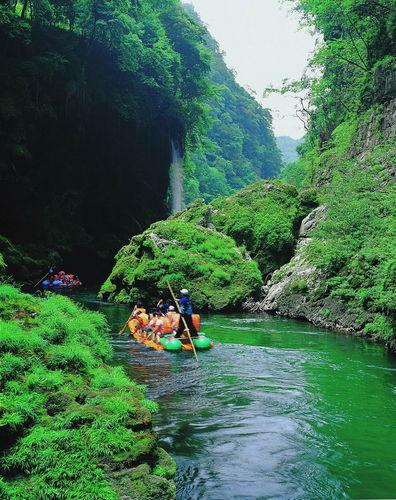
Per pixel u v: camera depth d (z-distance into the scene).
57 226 32.75
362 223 15.98
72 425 4.56
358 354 11.11
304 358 10.67
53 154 32.59
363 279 14.00
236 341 12.63
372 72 26.41
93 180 35.88
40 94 30.22
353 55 31.12
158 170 42.09
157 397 7.80
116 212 37.38
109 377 5.75
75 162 34.22
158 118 40.72
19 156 29.33
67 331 6.54
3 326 5.79
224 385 8.53
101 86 34.19
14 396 4.77
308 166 39.28
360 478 5.10
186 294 12.01
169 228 21.02
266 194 25.16
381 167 19.75
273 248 22.75
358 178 19.14
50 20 32.50
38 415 4.66
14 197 30.38
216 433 6.25
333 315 14.78
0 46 28.62
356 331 13.59
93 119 34.56
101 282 32.50
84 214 35.47
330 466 5.36
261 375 9.26
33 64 28.88
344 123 32.16
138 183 39.56
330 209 17.97
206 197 82.06
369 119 25.59
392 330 11.53
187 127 45.75
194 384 8.58
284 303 17.20
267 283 20.84
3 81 28.30
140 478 4.20
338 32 33.41
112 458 4.31
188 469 5.21
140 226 38.25
